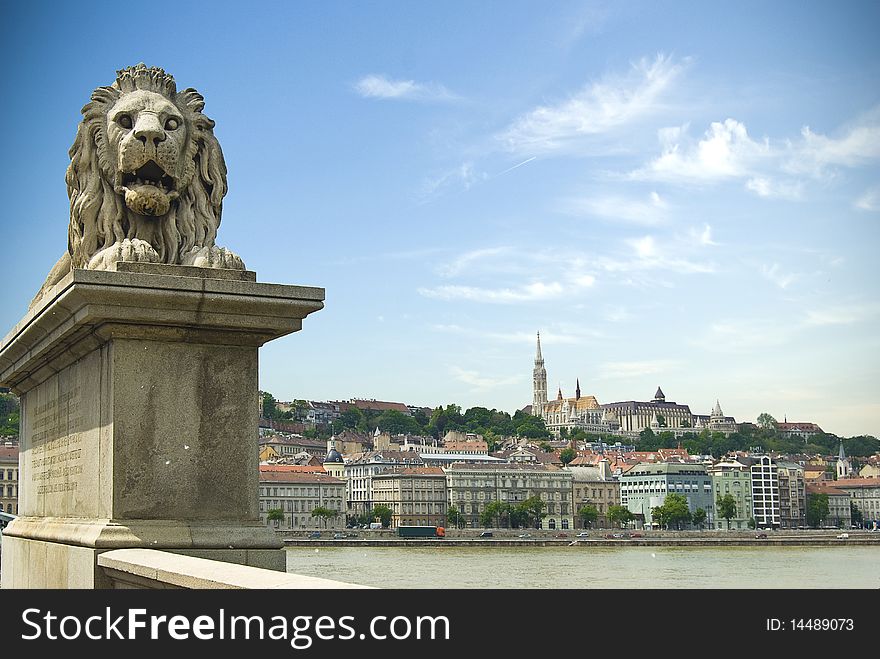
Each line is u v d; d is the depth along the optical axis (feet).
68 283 25.76
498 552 429.38
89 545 25.54
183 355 26.91
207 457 26.89
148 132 29.32
